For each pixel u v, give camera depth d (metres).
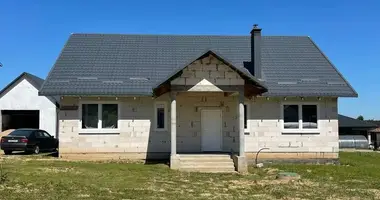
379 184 16.84
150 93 23.27
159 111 24.06
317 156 24.30
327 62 26.75
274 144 24.19
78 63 25.42
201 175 18.75
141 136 23.81
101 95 22.98
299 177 17.98
